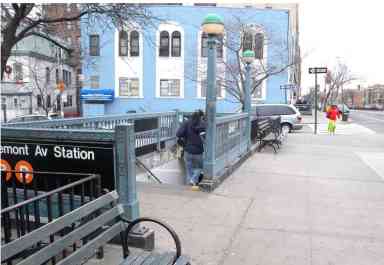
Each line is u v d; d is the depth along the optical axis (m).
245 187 7.57
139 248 4.33
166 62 36.50
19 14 10.95
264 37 32.94
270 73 30.20
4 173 4.59
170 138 12.12
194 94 36.53
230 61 29.72
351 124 33.78
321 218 5.73
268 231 5.15
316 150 13.37
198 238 4.87
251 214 5.86
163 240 4.77
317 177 8.67
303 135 19.70
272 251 4.51
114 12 11.30
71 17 12.02
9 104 39.34
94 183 4.24
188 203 6.35
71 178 4.52
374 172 9.38
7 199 4.47
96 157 4.44
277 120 14.73
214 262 4.21
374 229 5.28
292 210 6.10
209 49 7.07
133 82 36.97
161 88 36.88
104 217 3.62
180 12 35.88
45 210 4.69
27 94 38.69
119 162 4.36
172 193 6.93
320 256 4.38
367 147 14.41
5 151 4.79
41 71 42.66
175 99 36.78
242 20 31.70
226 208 6.14
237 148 10.22
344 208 6.25
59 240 3.04
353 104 132.62
